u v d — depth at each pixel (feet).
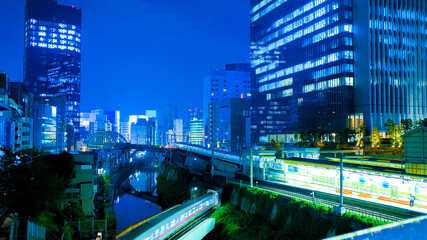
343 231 152.35
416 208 151.64
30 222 155.94
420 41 519.60
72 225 216.13
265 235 191.01
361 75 489.26
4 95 328.08
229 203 247.09
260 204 215.10
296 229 181.68
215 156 404.57
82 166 262.06
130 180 582.35
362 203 173.37
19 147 368.07
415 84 508.94
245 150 313.12
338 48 506.48
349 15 504.43
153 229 154.61
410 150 194.90
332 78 515.91
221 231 219.82
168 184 406.41
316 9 553.23
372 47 483.51
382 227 63.36
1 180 170.09
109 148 587.27
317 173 222.28
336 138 473.26
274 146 519.60
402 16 509.35
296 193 204.64
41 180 175.52
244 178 298.76
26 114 422.41
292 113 602.85
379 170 190.19
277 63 649.20
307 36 572.10
